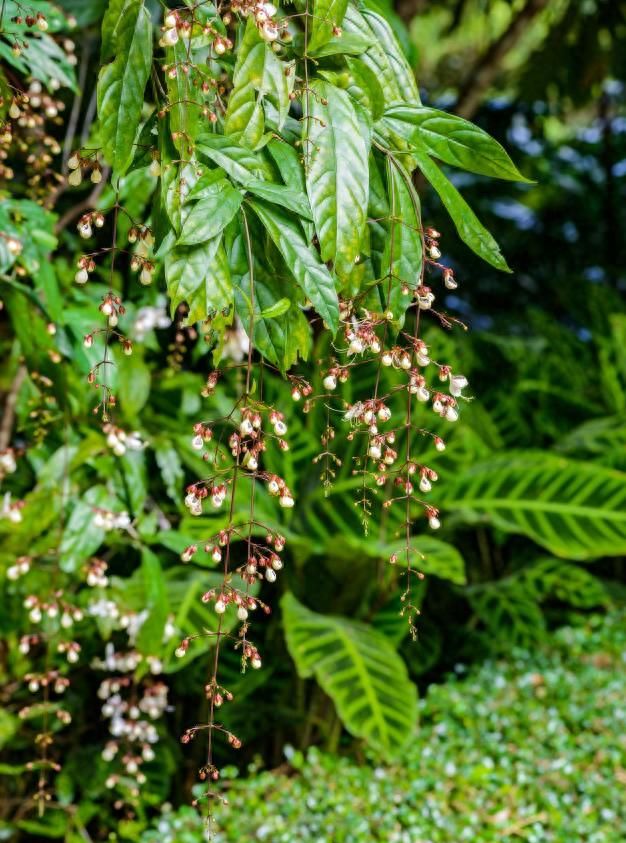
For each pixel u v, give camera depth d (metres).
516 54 7.91
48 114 2.28
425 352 1.47
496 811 3.20
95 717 3.36
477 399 5.03
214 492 1.45
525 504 3.87
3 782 3.18
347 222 1.37
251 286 1.35
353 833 2.99
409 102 1.54
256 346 1.48
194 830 3.07
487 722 3.68
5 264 2.08
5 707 3.04
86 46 2.89
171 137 1.35
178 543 2.88
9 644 2.95
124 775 3.13
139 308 2.89
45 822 3.07
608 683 3.98
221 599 1.50
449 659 4.39
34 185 2.50
